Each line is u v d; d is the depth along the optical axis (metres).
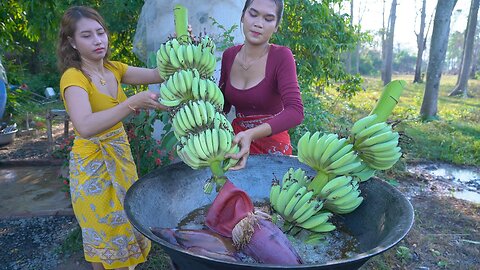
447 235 3.95
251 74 2.21
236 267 1.14
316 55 5.46
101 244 2.36
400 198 1.57
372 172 1.74
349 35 5.98
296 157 2.03
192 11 3.48
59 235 3.74
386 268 3.28
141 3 4.96
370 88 18.95
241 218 1.48
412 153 6.61
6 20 6.37
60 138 6.99
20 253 3.44
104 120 1.85
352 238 1.62
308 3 5.08
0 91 3.98
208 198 1.88
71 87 2.03
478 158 6.48
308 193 1.59
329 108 7.73
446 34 9.41
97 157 2.27
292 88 2.03
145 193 1.64
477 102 13.79
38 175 5.24
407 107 11.35
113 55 5.76
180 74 1.69
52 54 11.97
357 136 1.61
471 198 4.99
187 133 1.64
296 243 1.58
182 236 1.45
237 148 1.62
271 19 2.02
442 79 29.20
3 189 4.79
